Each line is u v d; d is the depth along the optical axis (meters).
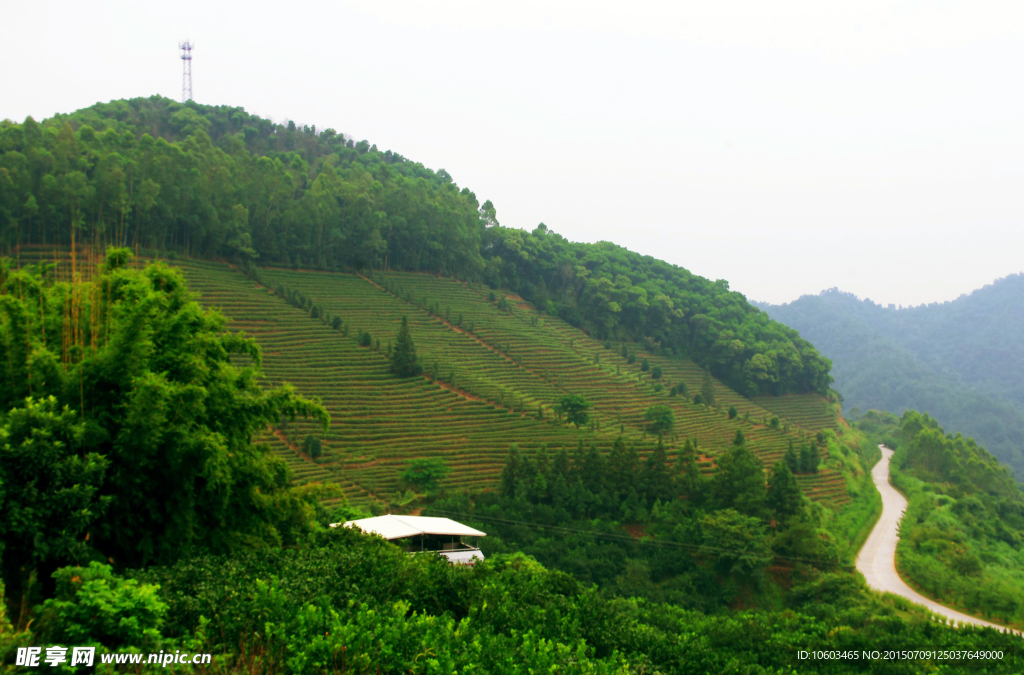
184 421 18.22
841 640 30.73
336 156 181.00
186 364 20.02
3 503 14.73
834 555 65.00
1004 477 124.94
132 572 15.84
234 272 106.19
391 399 86.00
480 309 131.38
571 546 58.97
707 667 22.92
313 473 65.38
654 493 69.12
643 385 120.44
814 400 150.12
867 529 85.06
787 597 59.19
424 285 132.50
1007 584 64.56
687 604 53.66
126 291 19.94
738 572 59.38
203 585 15.08
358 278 124.56
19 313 17.89
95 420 17.38
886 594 59.75
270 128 194.25
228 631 13.67
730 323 158.12
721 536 60.59
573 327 147.50
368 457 71.94
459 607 20.00
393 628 14.12
